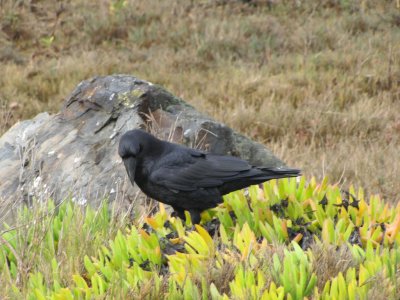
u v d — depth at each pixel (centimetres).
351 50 2958
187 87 2619
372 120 2258
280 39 3103
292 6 3556
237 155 1442
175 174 1062
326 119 2248
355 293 810
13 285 895
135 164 1053
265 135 2203
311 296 821
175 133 1433
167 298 828
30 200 1348
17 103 2423
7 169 1466
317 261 878
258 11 3434
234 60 2989
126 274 906
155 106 1498
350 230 966
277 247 898
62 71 2761
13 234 1102
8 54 2969
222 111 2292
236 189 1083
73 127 1519
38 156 1455
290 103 2384
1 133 1994
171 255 920
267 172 1069
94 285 858
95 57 2903
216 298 812
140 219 1160
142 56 2977
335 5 3566
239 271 825
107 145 1424
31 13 3378
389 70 2628
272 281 828
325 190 1116
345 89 2538
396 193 1655
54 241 1098
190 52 3009
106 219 1118
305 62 2789
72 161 1407
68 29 3259
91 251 1021
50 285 935
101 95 1525
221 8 3494
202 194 1064
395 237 970
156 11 3412
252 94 2503
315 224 1029
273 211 1068
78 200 1288
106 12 3384
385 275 841
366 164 1827
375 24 3303
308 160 1883
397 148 1994
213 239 983
